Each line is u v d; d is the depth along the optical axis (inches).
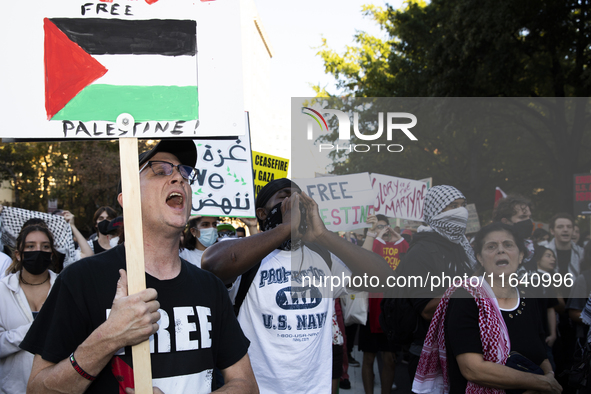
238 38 68.6
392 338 140.5
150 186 69.9
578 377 133.7
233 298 106.7
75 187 954.1
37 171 930.1
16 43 64.1
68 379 58.4
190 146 74.3
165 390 64.7
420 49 662.5
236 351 74.7
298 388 100.7
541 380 94.3
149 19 67.2
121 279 63.2
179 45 67.5
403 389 223.9
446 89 526.0
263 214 117.3
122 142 65.1
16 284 129.0
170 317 67.6
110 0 66.5
